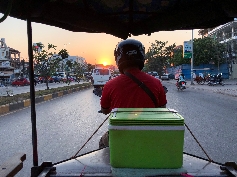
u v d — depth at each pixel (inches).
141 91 84.0
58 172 73.8
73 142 216.5
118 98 84.4
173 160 62.1
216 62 1856.5
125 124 62.2
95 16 107.1
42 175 69.8
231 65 1840.6
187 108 421.1
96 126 282.7
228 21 95.4
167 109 72.2
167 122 61.7
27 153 188.7
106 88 88.2
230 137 227.3
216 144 206.1
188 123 292.2
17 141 221.6
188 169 74.3
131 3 102.6
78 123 301.6
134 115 65.6
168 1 99.7
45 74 886.4
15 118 343.9
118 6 104.3
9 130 266.2
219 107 431.8
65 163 79.8
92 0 97.0
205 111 386.0
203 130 255.1
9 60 2169.0
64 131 258.4
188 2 98.1
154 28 115.7
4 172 76.1
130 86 84.7
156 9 107.3
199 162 79.8
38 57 852.0
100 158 82.4
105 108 88.9
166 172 61.2
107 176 69.7
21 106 470.9
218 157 176.2
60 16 93.0
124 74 88.1
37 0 82.3
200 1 94.6
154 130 61.7
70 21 97.7
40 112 398.9
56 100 610.5
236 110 393.7
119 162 62.7
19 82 1505.9
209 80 1120.2
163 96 88.4
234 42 1806.1
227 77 1867.6
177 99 571.8
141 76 87.4
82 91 980.6
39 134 246.2
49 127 279.1
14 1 74.4
